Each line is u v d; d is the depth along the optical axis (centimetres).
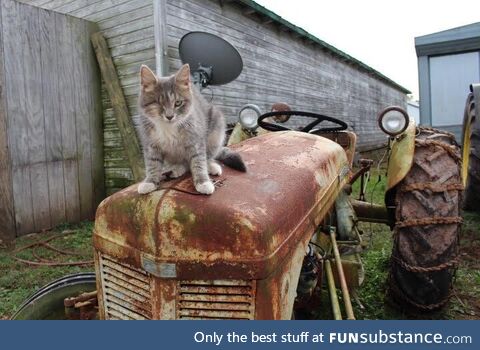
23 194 470
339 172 201
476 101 377
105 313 141
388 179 243
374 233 428
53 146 505
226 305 117
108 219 135
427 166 232
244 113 274
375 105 1742
